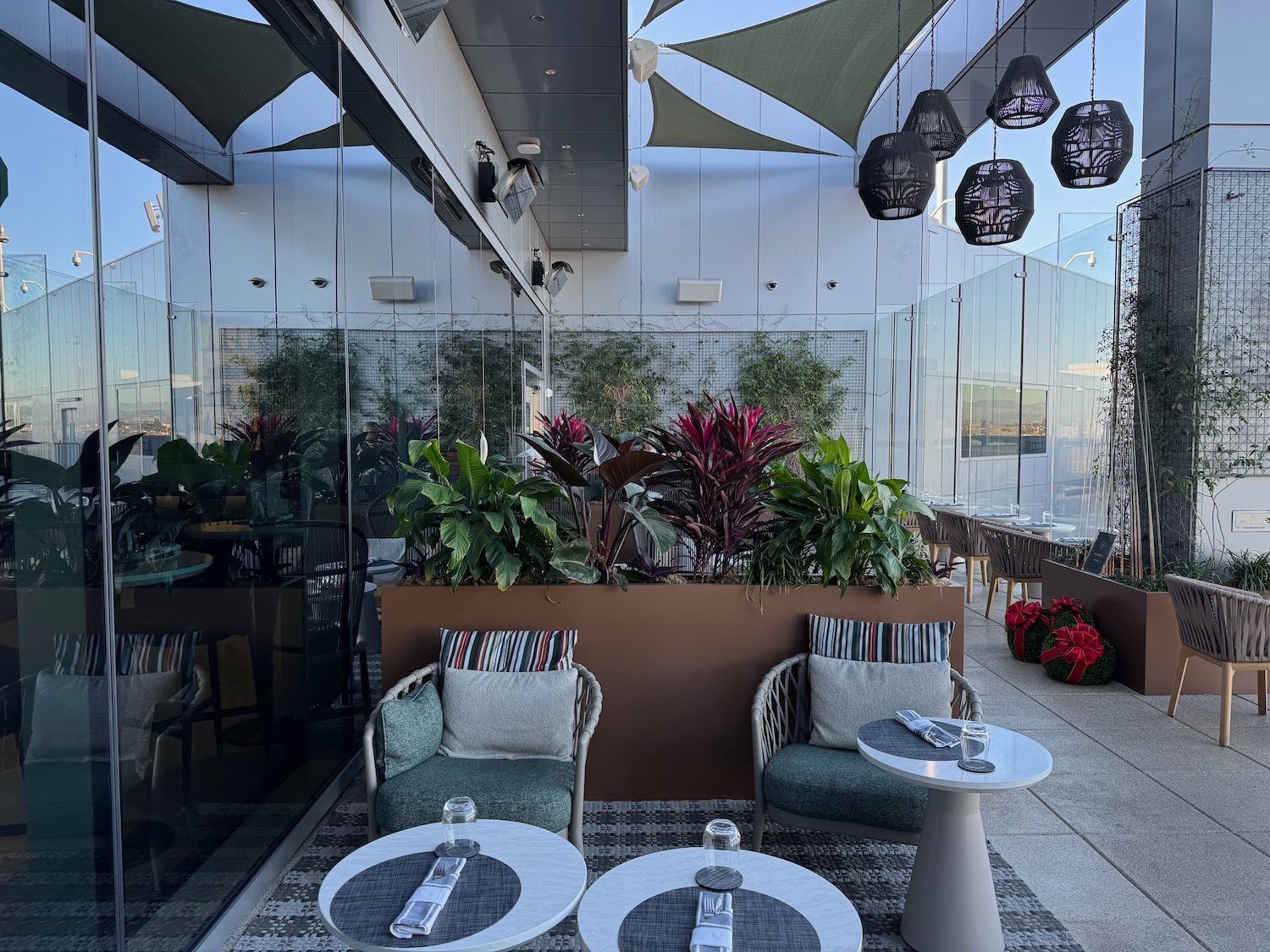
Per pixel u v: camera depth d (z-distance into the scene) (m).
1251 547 5.34
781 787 2.73
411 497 3.29
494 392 7.05
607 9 5.06
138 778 1.96
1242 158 5.26
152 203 1.98
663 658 3.37
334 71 3.27
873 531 3.25
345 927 1.65
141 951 1.99
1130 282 5.90
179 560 2.13
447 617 3.35
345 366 3.48
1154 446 5.59
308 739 3.15
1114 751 3.98
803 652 3.35
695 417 3.51
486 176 6.34
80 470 1.70
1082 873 2.85
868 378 12.62
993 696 4.89
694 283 12.54
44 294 1.57
